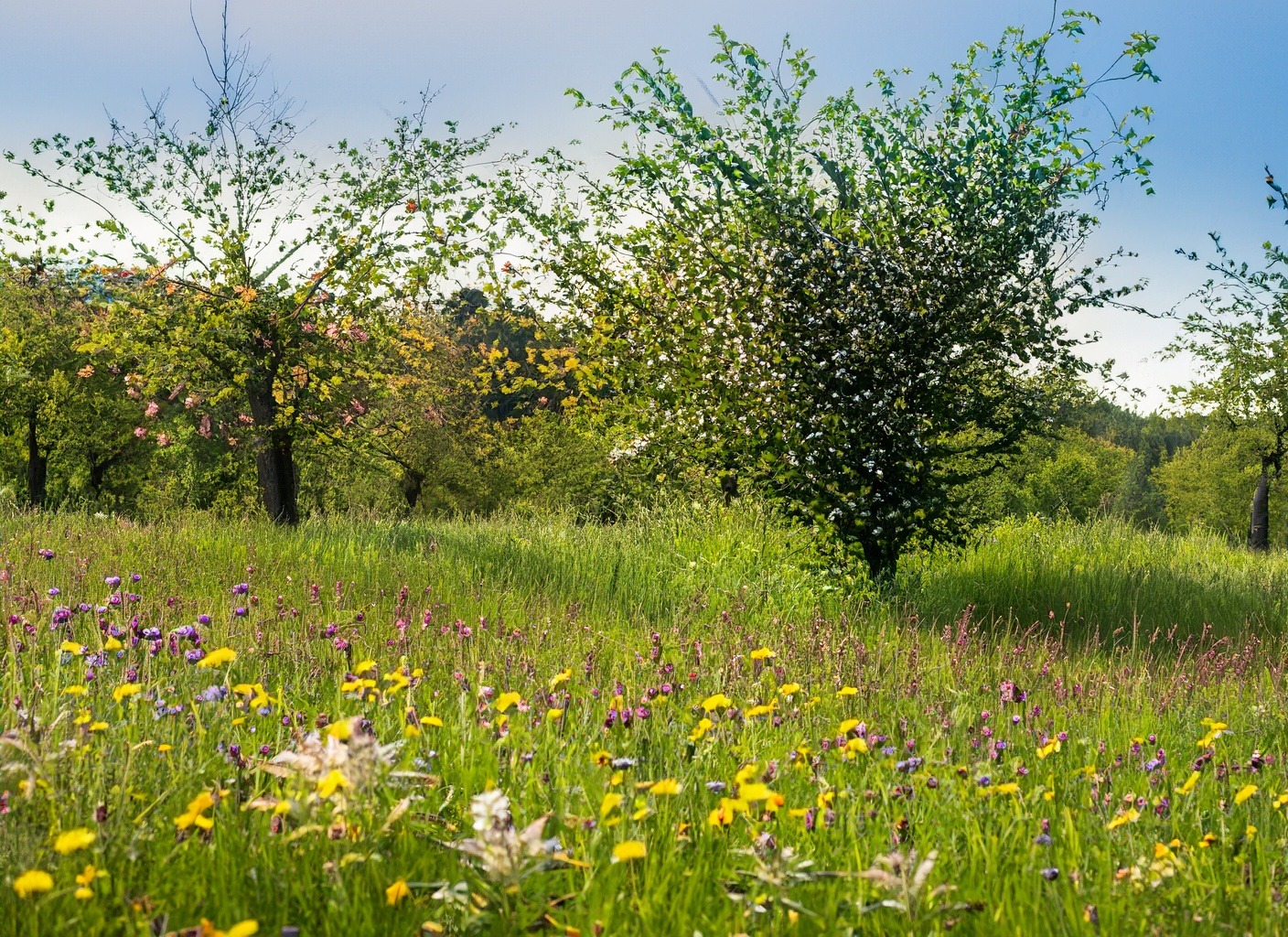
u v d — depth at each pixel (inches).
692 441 396.5
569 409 445.1
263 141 527.2
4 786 96.1
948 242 369.4
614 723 140.6
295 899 86.9
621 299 404.5
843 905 92.1
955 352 378.3
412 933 83.4
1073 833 108.0
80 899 80.4
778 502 395.9
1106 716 182.9
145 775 113.3
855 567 377.4
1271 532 2047.2
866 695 179.3
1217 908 98.8
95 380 1305.4
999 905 91.4
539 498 1202.6
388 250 513.0
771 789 123.3
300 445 612.4
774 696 165.9
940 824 114.5
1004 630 366.6
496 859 82.0
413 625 225.9
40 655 181.2
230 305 524.4
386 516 556.4
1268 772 146.9
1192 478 2145.7
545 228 410.6
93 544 359.9
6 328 1143.0
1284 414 1099.9
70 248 530.6
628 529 477.1
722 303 386.3
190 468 1509.6
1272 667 281.6
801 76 364.5
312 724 139.9
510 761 121.8
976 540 431.5
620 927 83.8
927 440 380.8
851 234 384.8
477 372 479.2
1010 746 150.7
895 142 369.4
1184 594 447.8
